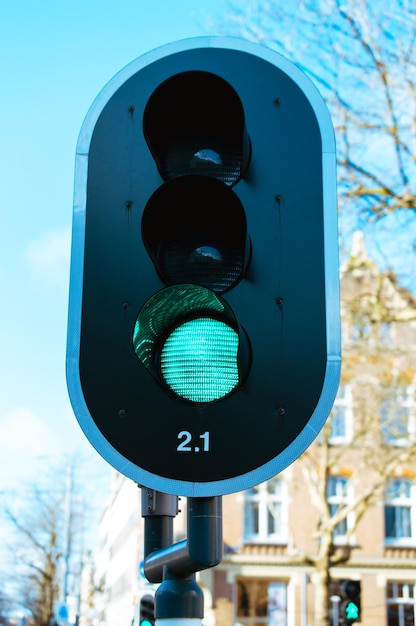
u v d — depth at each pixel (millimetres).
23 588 62250
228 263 3330
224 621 31750
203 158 3488
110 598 66688
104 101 3596
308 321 3246
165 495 4941
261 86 3547
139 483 3152
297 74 3543
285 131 3482
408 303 17578
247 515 32938
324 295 3271
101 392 3227
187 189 3254
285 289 3281
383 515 33219
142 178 3490
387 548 33031
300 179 3418
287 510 32812
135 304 3309
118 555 58125
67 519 48812
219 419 3172
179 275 3334
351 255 17844
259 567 32344
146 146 3529
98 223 3426
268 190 3406
